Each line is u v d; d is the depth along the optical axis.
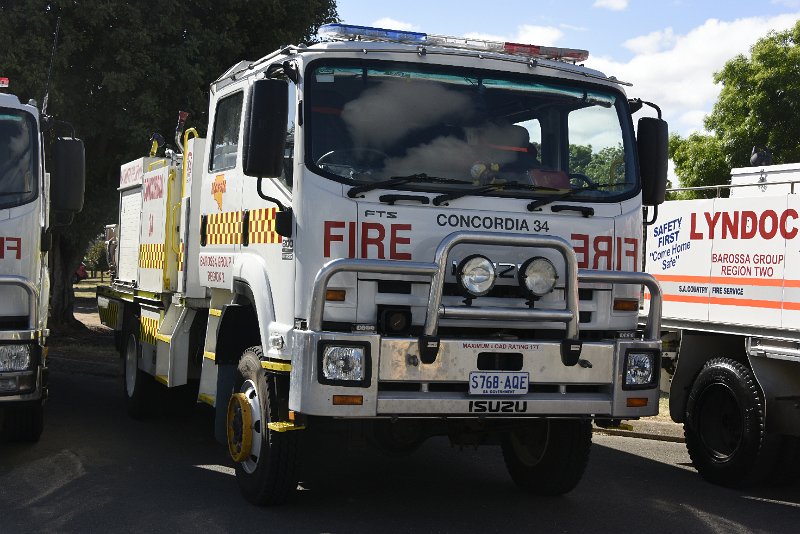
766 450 7.52
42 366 7.73
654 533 6.21
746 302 7.88
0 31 15.68
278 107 5.75
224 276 7.32
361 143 6.02
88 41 16.58
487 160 6.23
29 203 7.80
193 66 17.20
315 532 6.00
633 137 6.72
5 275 7.48
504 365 6.00
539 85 6.49
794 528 6.47
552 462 7.01
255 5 18.22
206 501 6.75
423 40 6.52
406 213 5.95
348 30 6.34
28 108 8.02
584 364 6.14
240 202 7.06
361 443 6.51
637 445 9.57
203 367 7.82
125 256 11.63
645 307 8.91
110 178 18.95
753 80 25.72
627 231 6.48
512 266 6.09
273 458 6.32
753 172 8.52
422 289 5.92
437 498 7.04
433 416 5.82
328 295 5.75
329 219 5.86
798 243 7.41
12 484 7.23
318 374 5.64
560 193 6.33
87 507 6.55
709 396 8.05
